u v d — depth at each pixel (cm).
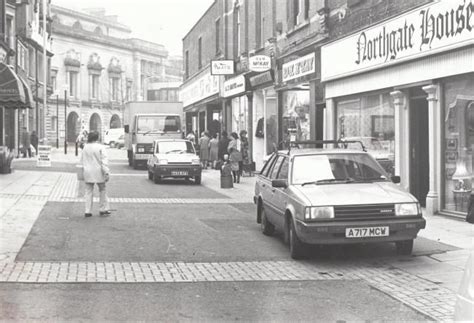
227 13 3061
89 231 1106
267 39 2420
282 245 1003
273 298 679
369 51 1494
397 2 1391
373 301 667
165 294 691
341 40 1655
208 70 3447
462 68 1145
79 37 8575
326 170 962
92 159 1291
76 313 608
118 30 10056
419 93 1361
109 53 9238
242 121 2881
